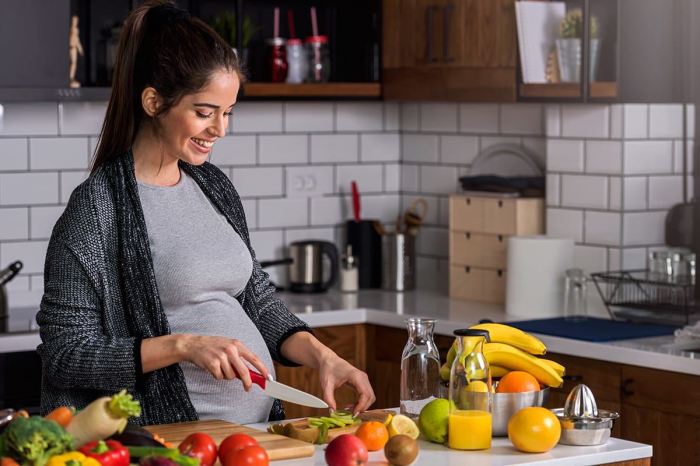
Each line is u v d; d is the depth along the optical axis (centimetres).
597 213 437
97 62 466
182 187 276
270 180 512
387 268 515
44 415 263
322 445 249
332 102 525
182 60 256
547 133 455
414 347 259
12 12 411
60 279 255
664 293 406
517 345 273
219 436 243
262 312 292
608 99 420
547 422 240
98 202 260
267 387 247
